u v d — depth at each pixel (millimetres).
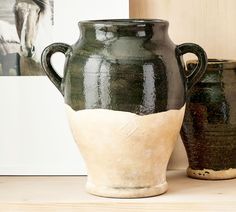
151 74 822
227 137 939
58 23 1002
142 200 852
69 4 999
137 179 858
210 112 930
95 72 823
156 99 828
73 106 848
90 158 860
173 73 844
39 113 1005
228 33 1038
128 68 815
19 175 1008
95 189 876
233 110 933
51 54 881
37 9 1003
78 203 847
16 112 1006
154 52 833
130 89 817
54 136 1005
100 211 846
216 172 961
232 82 934
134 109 820
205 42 1041
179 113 859
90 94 827
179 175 1006
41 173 1006
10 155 1008
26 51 1006
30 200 861
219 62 935
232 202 842
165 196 873
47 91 1005
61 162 1005
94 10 997
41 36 1005
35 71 1005
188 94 915
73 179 983
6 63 1008
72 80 845
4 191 912
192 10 1035
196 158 966
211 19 1036
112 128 824
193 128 946
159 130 836
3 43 1007
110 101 819
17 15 1005
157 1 1034
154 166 861
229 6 1034
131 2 1034
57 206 850
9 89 1006
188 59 1039
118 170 850
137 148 835
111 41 830
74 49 858
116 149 833
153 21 837
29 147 1006
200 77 884
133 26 825
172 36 1041
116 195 861
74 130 860
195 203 841
